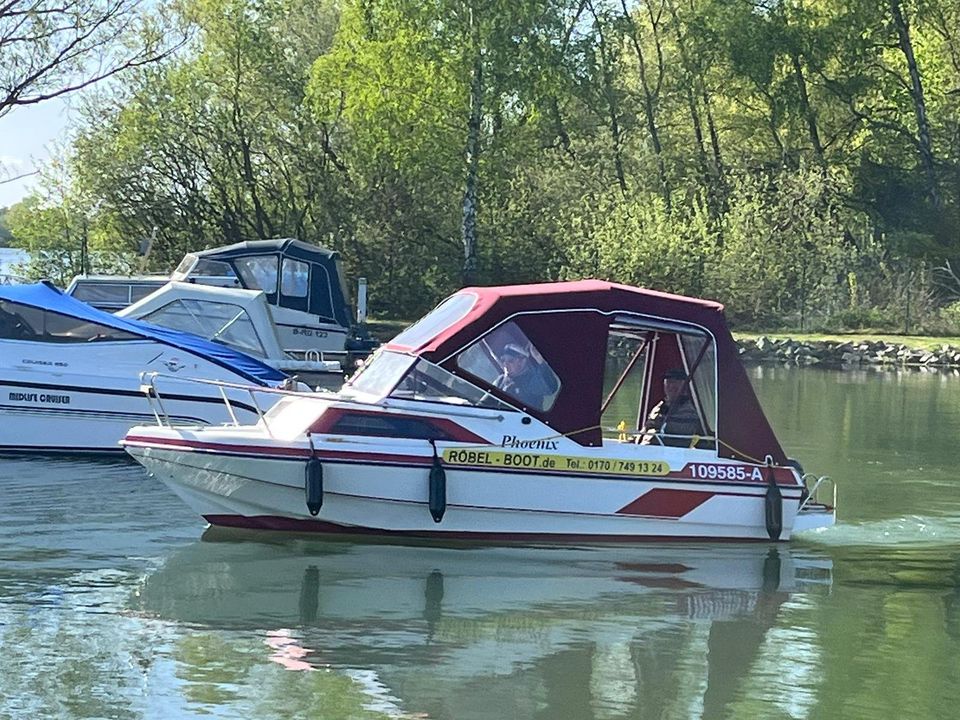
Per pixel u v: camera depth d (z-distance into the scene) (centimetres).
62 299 1766
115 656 926
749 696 879
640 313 1280
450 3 4534
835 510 1405
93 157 4916
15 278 4884
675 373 1313
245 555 1209
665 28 5678
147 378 1716
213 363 1759
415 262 4878
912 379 3291
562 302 1266
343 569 1167
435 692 871
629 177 5425
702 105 6044
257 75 4962
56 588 1091
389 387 1255
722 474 1287
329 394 1294
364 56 4609
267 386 1758
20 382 1719
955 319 4378
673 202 5100
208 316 2302
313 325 3030
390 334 4238
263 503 1250
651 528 1274
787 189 4788
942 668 942
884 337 4178
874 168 5331
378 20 4675
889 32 5322
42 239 4947
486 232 4872
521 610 1062
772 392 2883
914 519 1441
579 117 5953
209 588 1100
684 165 5753
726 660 952
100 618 1012
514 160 4953
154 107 4897
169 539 1262
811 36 5353
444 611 1051
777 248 4569
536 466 1248
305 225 5081
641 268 4503
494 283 4831
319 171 4972
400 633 994
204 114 4947
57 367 1728
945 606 1101
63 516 1357
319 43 5069
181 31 3728
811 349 3903
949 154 5312
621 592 1123
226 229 5025
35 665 904
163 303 2294
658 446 1283
